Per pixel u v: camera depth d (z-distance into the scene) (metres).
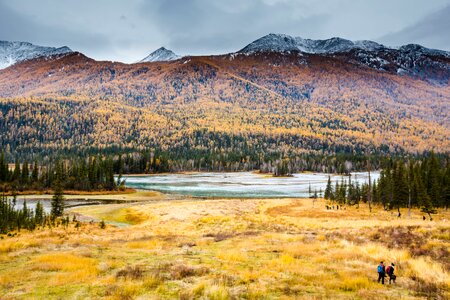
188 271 17.05
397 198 76.25
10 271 17.45
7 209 52.50
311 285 14.98
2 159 116.94
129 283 14.66
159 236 37.03
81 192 111.94
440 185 77.62
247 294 13.11
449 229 28.09
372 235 29.39
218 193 117.50
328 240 28.72
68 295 13.14
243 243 28.31
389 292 13.81
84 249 25.28
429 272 16.88
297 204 86.38
